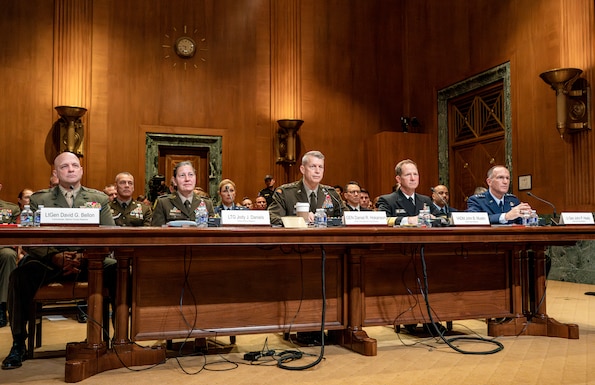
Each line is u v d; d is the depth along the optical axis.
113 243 2.54
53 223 2.65
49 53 8.62
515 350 3.27
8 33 8.47
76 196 3.45
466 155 9.27
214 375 2.75
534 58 7.58
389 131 10.36
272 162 9.64
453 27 9.32
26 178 8.44
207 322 3.07
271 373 2.78
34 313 3.18
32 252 3.16
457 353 3.21
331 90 10.09
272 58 9.70
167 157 9.35
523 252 3.82
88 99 8.73
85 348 2.81
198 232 2.65
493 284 3.74
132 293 2.96
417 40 10.23
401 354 3.19
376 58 10.38
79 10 8.66
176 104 9.23
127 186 5.28
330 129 10.05
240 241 2.72
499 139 8.45
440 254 3.60
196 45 9.36
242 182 9.47
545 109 7.36
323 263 3.18
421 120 10.12
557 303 5.27
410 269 3.51
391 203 4.15
